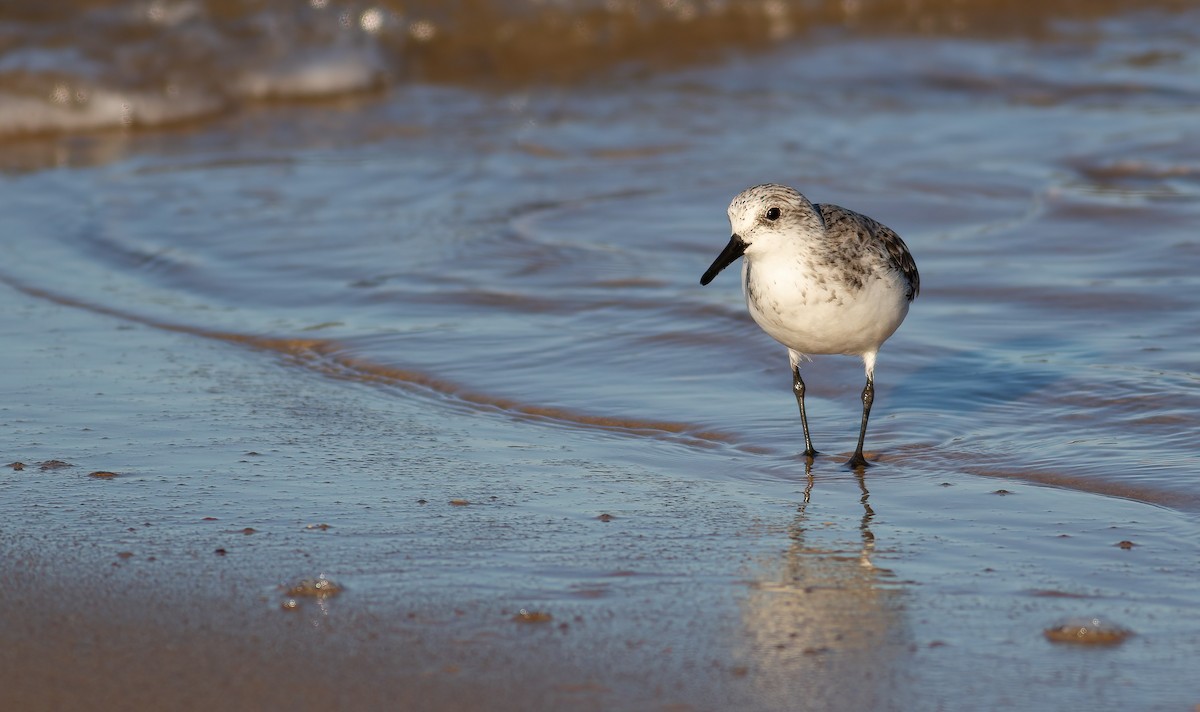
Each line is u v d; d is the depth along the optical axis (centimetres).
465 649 717
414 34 2538
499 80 2472
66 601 770
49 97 2231
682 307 1398
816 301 1023
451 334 1345
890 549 861
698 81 2425
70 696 671
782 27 2697
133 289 1505
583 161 1984
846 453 1066
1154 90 2291
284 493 952
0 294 1480
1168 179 1794
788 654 713
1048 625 745
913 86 2378
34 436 1062
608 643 725
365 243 1645
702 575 816
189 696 671
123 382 1210
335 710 659
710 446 1086
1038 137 2028
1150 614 757
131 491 949
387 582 800
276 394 1191
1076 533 884
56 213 1788
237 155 2069
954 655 711
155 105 2267
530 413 1158
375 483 977
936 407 1148
